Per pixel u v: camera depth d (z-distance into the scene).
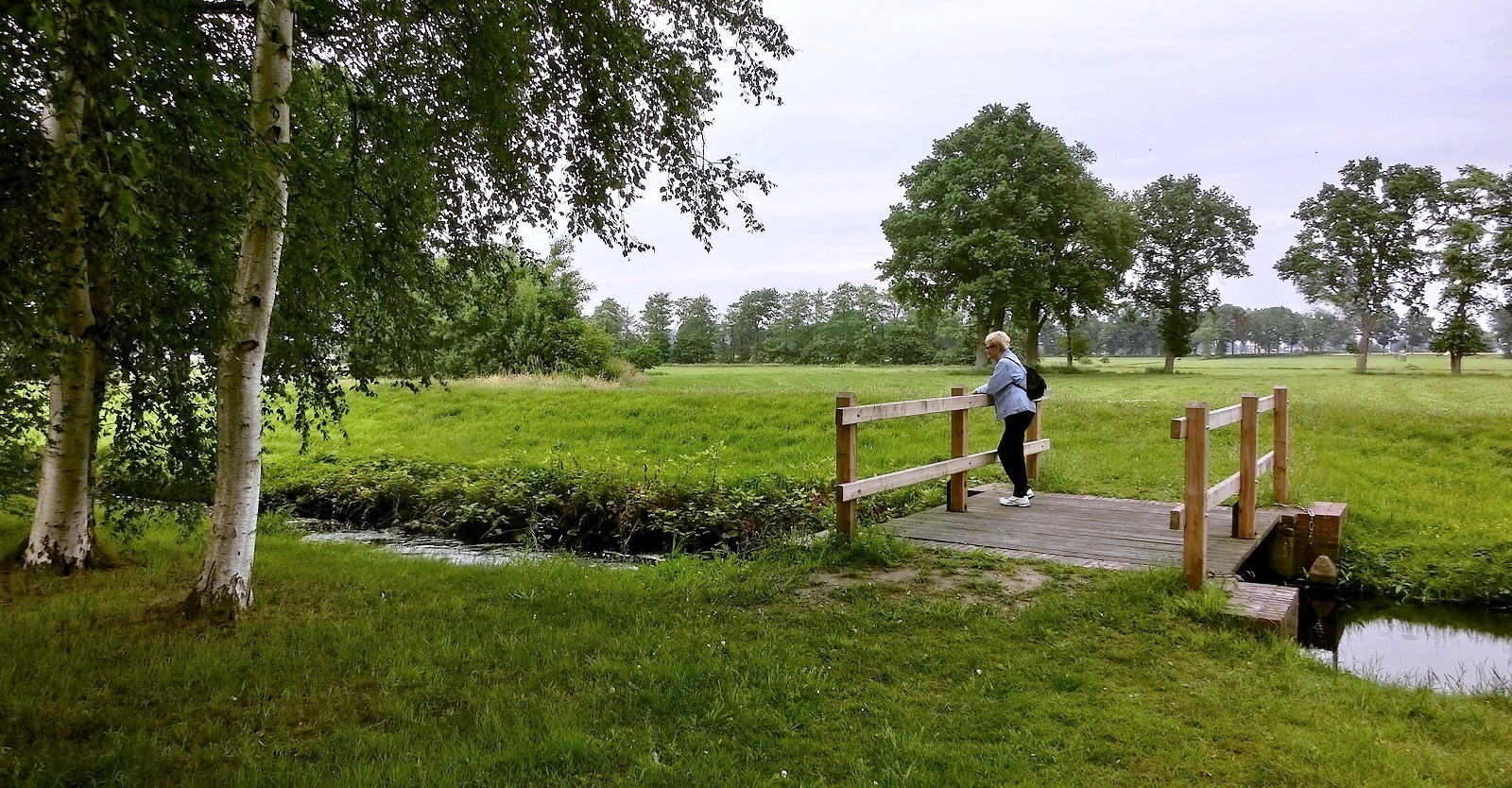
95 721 3.55
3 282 3.48
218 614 5.16
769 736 3.54
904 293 45.62
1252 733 3.53
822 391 21.92
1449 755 3.32
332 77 6.09
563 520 10.70
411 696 3.96
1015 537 7.27
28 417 6.42
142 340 4.89
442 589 6.30
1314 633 6.29
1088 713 3.72
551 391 22.03
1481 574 7.20
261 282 5.14
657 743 3.46
